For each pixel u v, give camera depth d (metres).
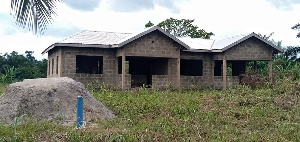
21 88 10.77
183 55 23.30
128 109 11.91
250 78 19.36
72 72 19.98
